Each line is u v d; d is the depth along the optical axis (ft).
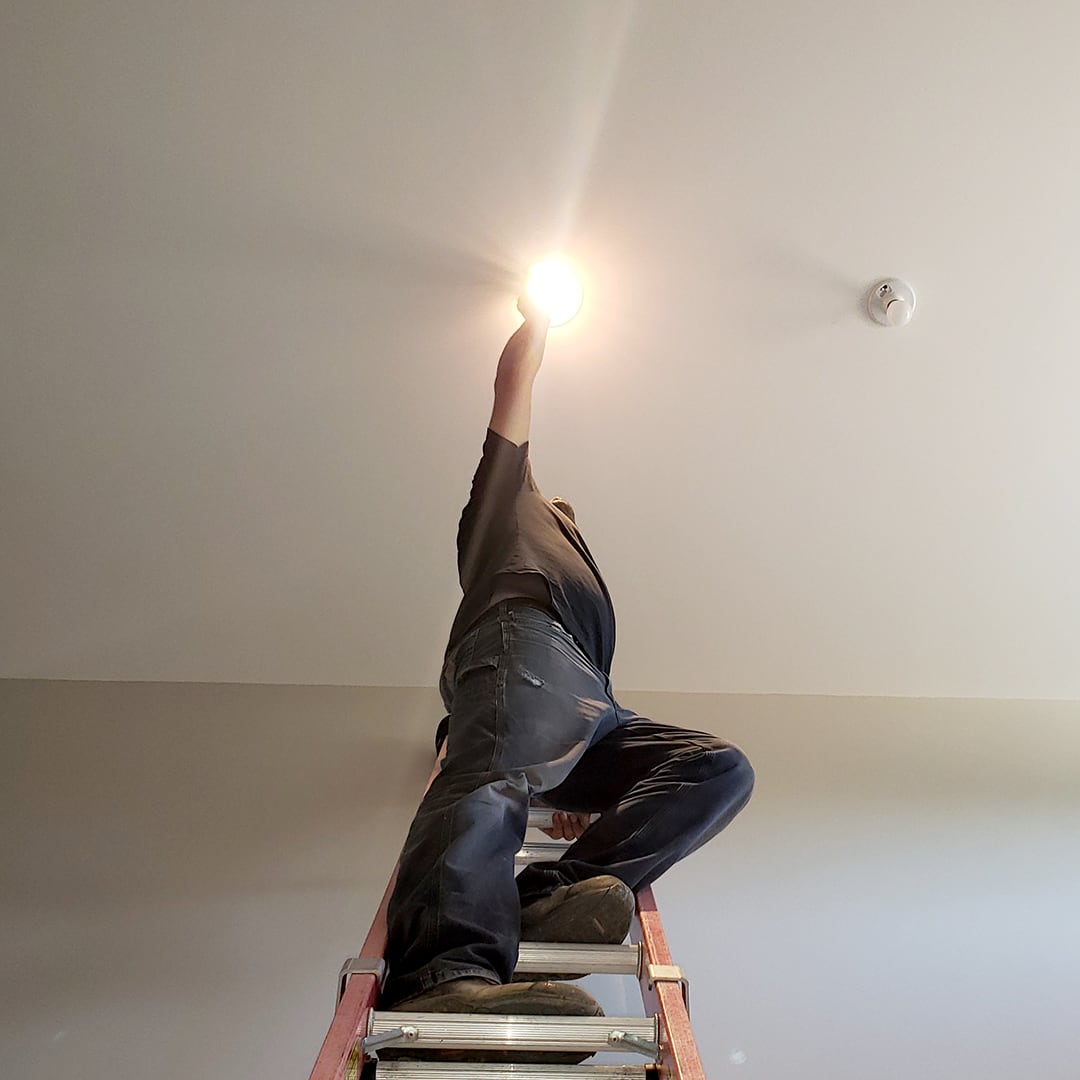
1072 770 8.09
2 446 7.88
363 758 7.91
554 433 8.02
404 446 7.99
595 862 4.45
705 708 9.01
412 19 5.99
